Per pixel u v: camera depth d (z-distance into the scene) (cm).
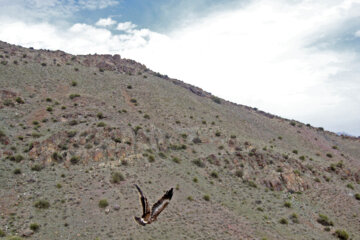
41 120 7794
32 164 5778
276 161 8269
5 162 5672
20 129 7175
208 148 8700
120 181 5728
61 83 10588
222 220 5253
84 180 5556
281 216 6112
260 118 13812
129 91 11538
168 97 12062
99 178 5688
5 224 4066
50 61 12150
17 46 13088
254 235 4966
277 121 14250
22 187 5025
